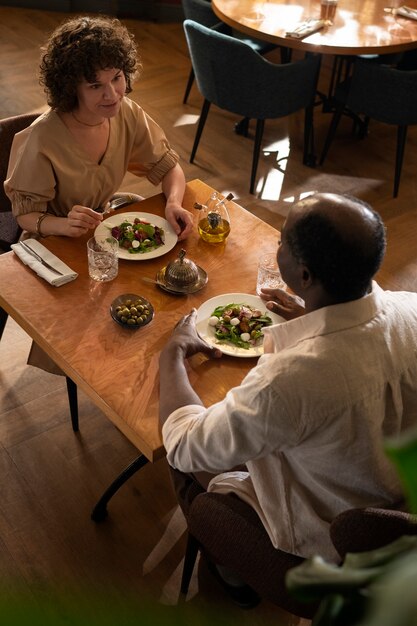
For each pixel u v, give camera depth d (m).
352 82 3.39
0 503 2.08
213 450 1.21
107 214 2.00
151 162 2.21
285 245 1.12
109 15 5.21
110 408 1.44
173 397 1.40
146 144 2.18
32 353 2.04
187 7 3.79
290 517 1.27
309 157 3.79
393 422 1.18
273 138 4.01
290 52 4.00
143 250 1.86
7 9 5.09
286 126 4.12
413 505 0.27
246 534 1.35
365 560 0.34
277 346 1.20
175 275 1.75
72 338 1.59
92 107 1.89
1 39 4.73
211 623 0.28
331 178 3.73
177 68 4.62
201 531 1.45
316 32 3.28
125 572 1.94
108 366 1.53
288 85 3.26
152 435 1.39
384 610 0.28
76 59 1.78
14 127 2.24
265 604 1.88
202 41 3.15
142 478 2.19
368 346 1.12
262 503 1.29
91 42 1.77
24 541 1.99
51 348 1.57
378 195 3.63
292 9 3.51
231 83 3.25
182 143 3.89
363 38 3.25
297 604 1.35
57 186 2.04
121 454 2.25
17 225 2.33
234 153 3.86
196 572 1.94
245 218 2.05
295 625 1.85
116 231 1.89
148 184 3.53
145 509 2.11
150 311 1.67
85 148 2.02
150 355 1.57
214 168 3.72
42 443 2.25
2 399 2.38
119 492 2.14
